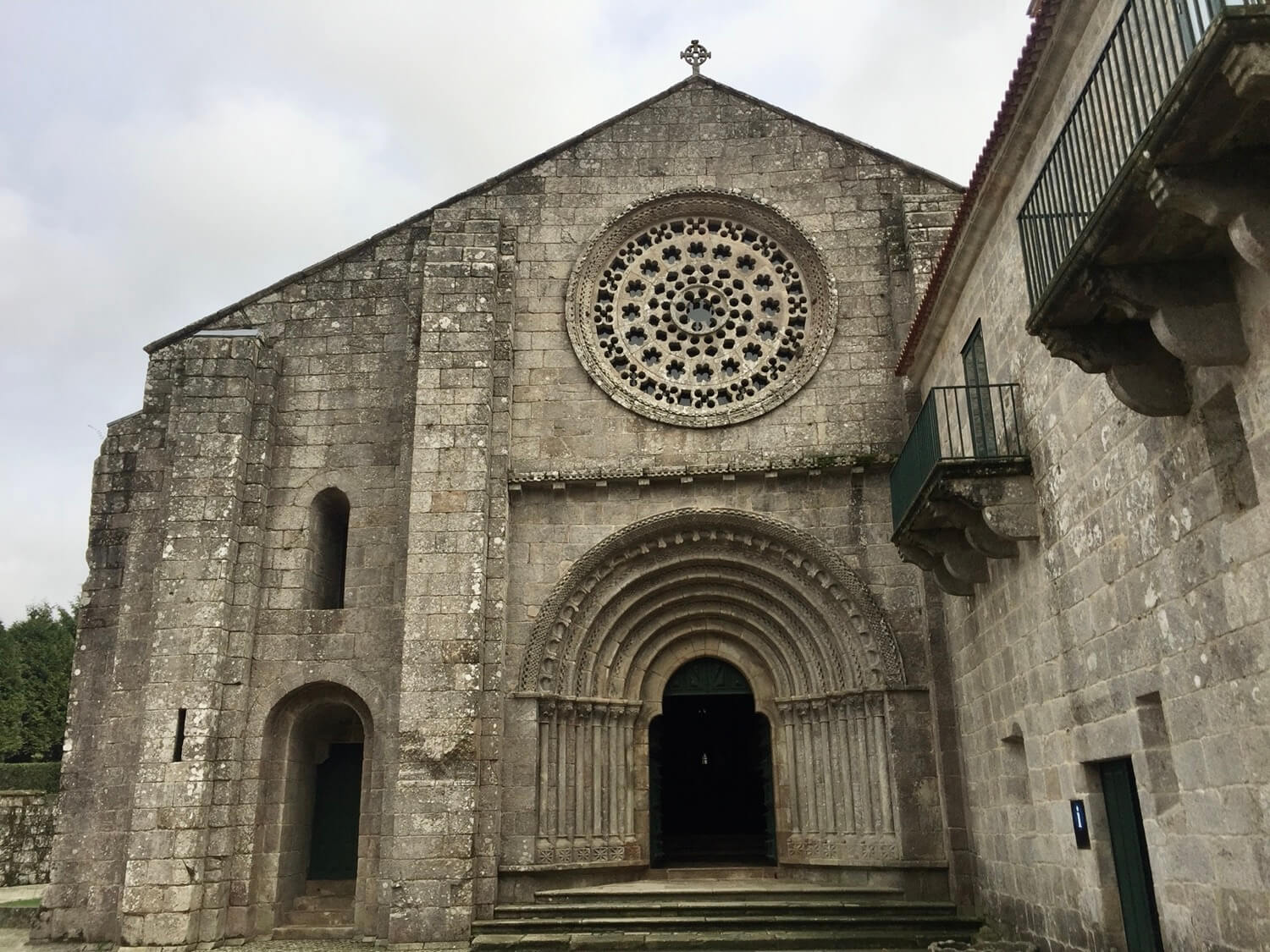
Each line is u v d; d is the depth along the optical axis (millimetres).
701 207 19594
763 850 20969
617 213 19438
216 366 18062
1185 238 7148
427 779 15562
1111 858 10359
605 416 18281
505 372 18219
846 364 18359
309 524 18031
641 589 17875
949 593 14828
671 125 20016
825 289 18828
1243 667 7492
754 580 17812
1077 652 10703
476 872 15508
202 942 15445
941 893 15375
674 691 18297
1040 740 11914
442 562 16656
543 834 16266
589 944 14312
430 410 17500
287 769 17047
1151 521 8938
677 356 18859
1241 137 6172
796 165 19625
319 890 17375
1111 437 9703
